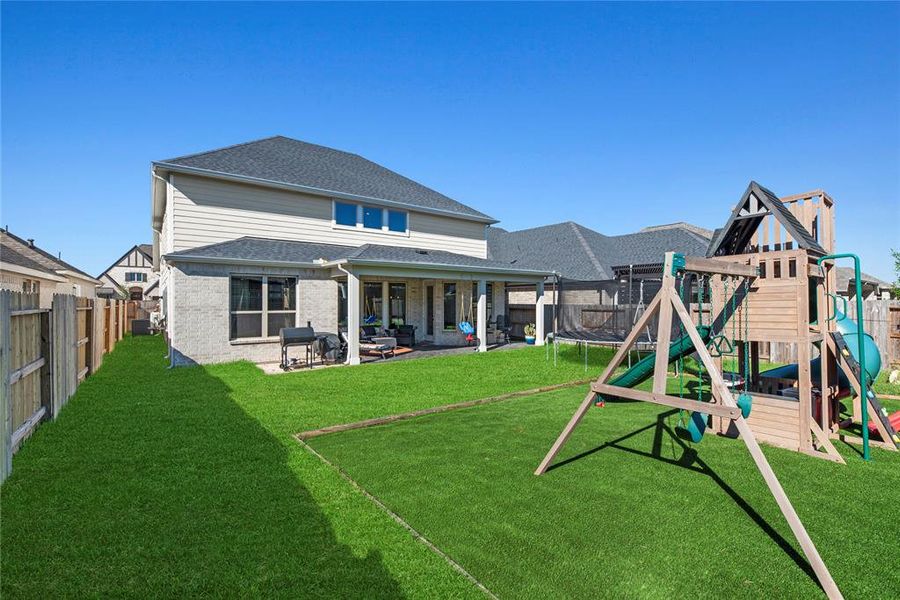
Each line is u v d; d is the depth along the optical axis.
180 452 4.83
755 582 2.75
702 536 3.29
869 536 3.31
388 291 16.56
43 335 5.89
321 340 11.97
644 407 7.47
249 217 14.20
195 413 6.53
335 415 6.57
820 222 6.25
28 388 5.32
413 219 17.83
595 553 3.04
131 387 8.50
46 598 2.50
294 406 7.08
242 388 8.55
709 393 8.13
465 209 19.67
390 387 8.83
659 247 22.98
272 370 10.86
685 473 4.55
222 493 3.84
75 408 6.76
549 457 4.50
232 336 12.02
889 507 3.80
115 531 3.20
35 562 2.81
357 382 9.33
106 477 4.14
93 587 2.60
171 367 11.00
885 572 2.87
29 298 5.20
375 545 3.08
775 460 4.99
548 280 21.25
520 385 9.22
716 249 6.53
